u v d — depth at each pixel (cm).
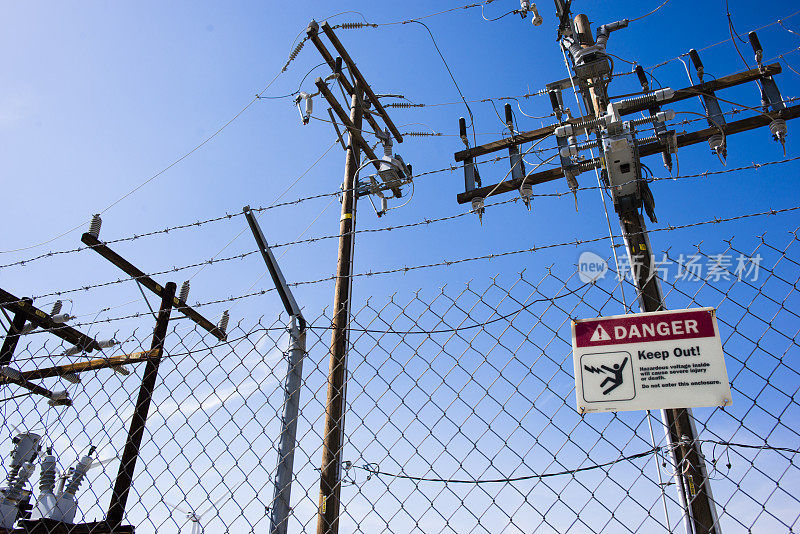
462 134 625
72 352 366
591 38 586
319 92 818
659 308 279
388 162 830
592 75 546
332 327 315
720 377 251
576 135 496
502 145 610
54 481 471
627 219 442
